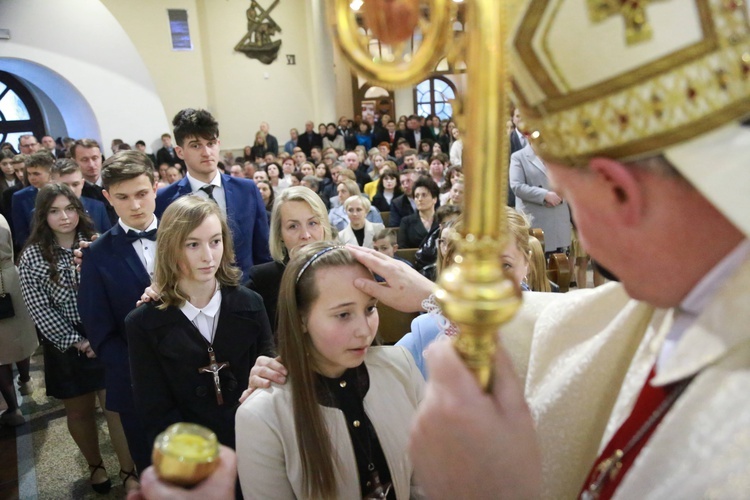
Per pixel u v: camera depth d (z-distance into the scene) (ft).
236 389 6.03
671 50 1.27
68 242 8.88
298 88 40.14
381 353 4.12
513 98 1.57
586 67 1.35
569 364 2.28
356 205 13.35
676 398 1.68
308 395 3.66
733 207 1.26
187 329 5.86
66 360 8.41
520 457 1.30
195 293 5.95
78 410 8.57
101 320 7.10
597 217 1.49
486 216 1.23
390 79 1.25
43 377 13.08
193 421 5.93
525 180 13.92
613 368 2.12
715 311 1.47
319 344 3.66
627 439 1.86
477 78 1.17
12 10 32.01
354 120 46.09
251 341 6.17
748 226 1.25
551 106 1.45
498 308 1.21
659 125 1.29
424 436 1.34
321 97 39.91
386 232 11.50
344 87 46.73
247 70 38.42
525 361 2.62
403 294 3.64
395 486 3.84
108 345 7.09
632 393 1.94
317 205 7.54
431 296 3.58
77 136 37.88
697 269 1.46
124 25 34.65
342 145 39.11
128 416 7.06
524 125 1.61
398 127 41.50
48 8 32.86
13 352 10.62
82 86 34.09
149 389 5.81
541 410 2.22
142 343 5.81
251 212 9.08
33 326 11.05
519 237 4.99
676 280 1.48
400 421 3.91
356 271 3.72
